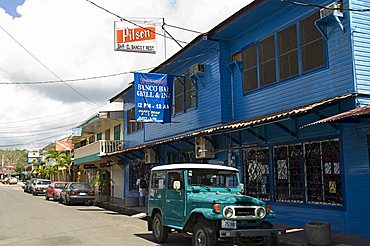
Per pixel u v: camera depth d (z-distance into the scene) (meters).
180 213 10.32
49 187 34.00
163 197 11.22
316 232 9.87
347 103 11.25
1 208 24.47
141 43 19.11
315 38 12.63
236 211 9.15
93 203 28.12
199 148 17.14
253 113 15.50
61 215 20.06
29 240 11.95
